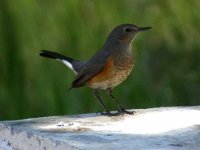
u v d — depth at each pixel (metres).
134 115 9.13
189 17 15.20
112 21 14.18
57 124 8.52
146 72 14.19
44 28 13.94
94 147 6.93
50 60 13.84
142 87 13.99
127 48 10.48
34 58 13.83
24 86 13.76
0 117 13.63
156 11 14.81
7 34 13.87
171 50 14.70
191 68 14.67
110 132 7.85
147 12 14.73
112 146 6.99
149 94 13.97
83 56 13.84
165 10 14.95
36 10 13.95
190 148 6.93
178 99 14.31
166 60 14.55
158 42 14.67
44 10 13.99
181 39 14.92
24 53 13.84
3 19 13.89
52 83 13.71
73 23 13.98
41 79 13.74
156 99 13.99
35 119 9.00
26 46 13.84
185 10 15.20
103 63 10.22
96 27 14.09
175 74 14.46
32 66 13.84
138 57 14.26
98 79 10.28
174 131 7.81
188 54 14.84
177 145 7.07
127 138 7.43
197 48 14.90
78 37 13.95
